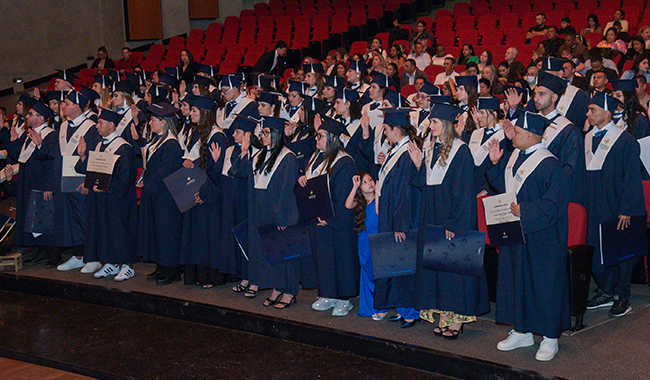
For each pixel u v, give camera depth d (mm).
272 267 4898
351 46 13258
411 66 9047
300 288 5508
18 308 5562
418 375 3947
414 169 4281
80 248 6289
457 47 11352
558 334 3777
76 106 6219
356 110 5762
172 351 4496
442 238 4055
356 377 3953
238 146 5246
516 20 12305
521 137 3832
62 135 6234
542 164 3773
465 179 3984
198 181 5336
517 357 3842
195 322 5074
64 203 6176
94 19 14898
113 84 7594
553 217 3705
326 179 4602
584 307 4172
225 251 5363
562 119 4496
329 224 4617
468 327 4426
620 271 4492
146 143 6375
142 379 4051
